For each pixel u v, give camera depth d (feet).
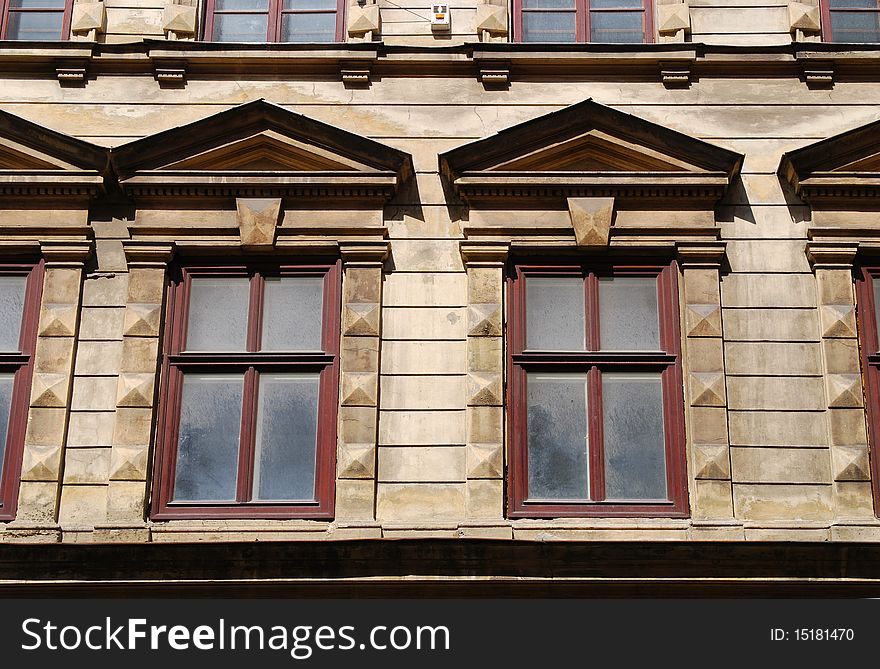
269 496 37.19
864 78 42.27
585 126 40.52
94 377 38.09
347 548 34.76
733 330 38.50
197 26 43.83
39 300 39.14
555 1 44.34
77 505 36.68
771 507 36.45
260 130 40.55
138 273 38.99
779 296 38.96
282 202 39.86
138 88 42.29
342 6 44.34
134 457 36.88
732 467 36.86
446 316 38.75
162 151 40.22
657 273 39.37
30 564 34.88
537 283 39.40
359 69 42.29
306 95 42.19
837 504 36.32
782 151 41.19
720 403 37.35
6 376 38.55
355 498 36.37
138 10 43.78
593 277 39.29
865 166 40.11
